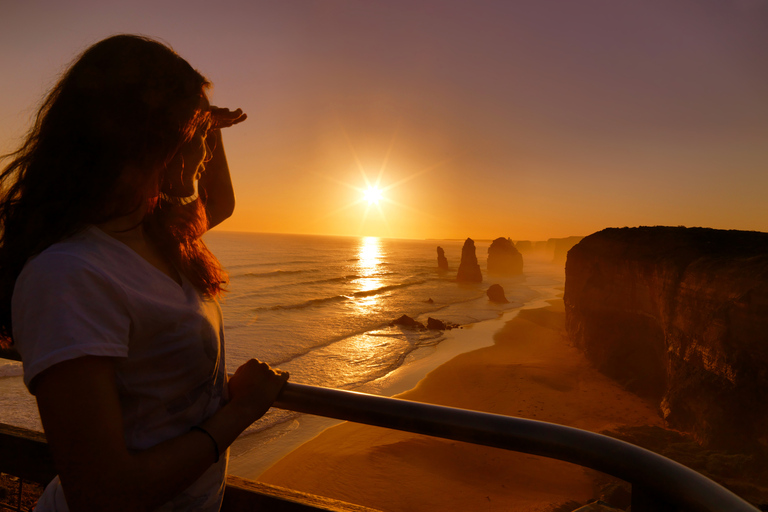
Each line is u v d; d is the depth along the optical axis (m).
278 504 1.16
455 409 0.97
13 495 2.03
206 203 1.26
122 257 0.71
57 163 0.71
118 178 0.72
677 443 17.70
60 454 0.58
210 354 0.80
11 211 0.74
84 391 0.58
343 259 138.88
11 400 15.20
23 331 0.61
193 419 0.79
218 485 0.88
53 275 0.61
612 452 0.83
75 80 0.74
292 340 34.59
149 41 0.79
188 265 0.86
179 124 0.77
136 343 0.68
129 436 0.72
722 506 0.70
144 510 0.61
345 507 1.12
